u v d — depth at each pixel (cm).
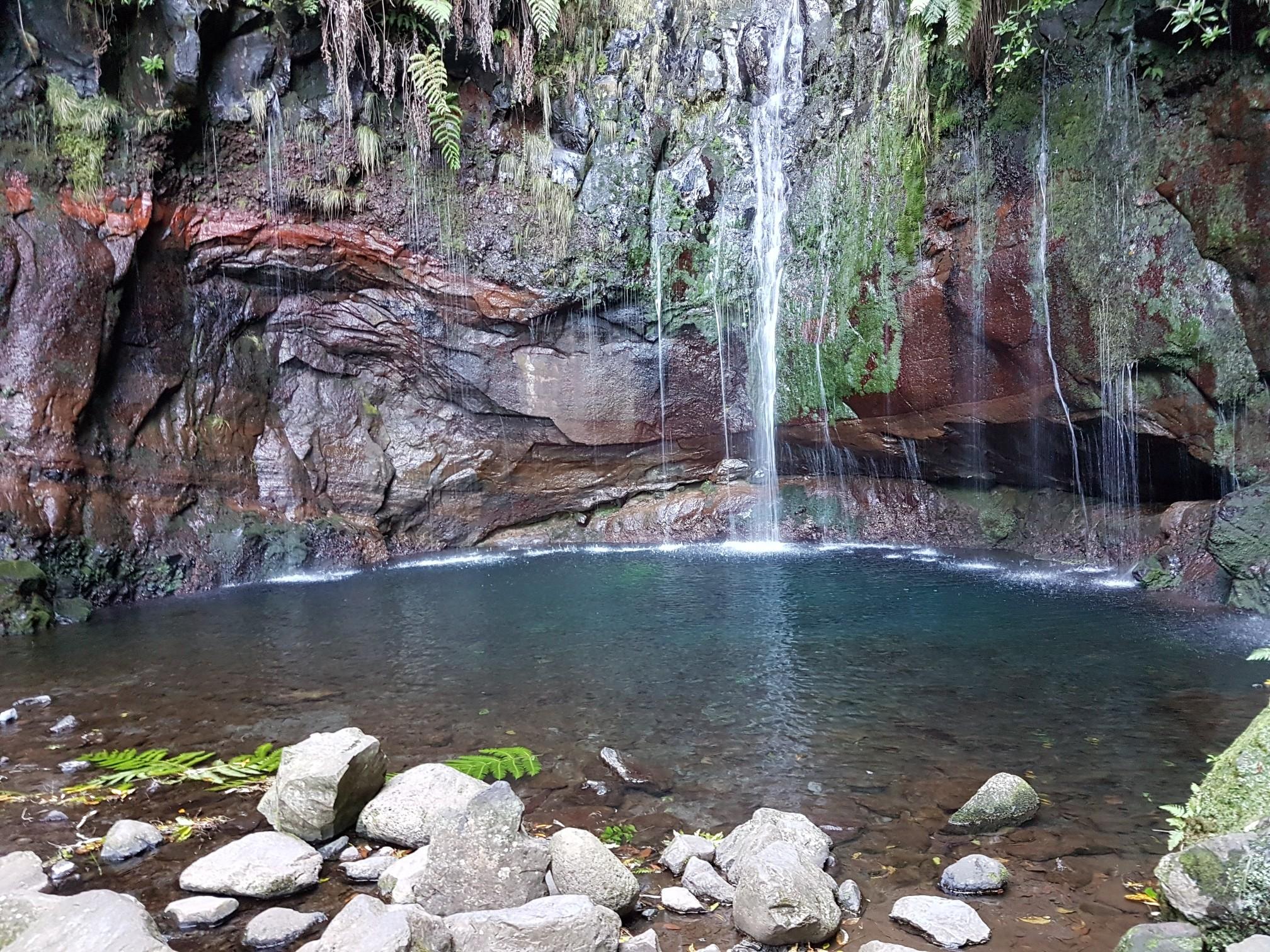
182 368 941
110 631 664
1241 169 628
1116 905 246
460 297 1034
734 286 1045
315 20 924
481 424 1123
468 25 971
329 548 996
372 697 468
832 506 1088
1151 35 662
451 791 312
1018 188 780
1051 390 809
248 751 388
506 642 591
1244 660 493
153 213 880
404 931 214
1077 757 358
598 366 1074
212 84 896
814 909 233
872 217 926
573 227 1017
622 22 1031
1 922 220
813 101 972
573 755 377
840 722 411
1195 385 694
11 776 359
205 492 939
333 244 998
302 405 1069
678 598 734
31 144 795
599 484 1159
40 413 784
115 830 295
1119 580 758
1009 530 946
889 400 959
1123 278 714
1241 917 201
